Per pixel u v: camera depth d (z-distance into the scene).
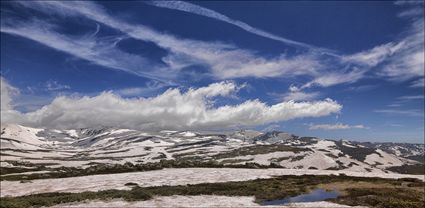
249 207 36.84
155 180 64.31
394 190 46.75
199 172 78.62
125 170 85.56
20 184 63.44
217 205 38.22
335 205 36.94
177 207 37.06
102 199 41.75
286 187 53.16
